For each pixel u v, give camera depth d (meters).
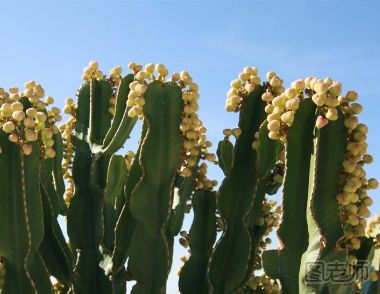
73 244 1.13
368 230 1.06
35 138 0.86
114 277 1.07
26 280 0.86
